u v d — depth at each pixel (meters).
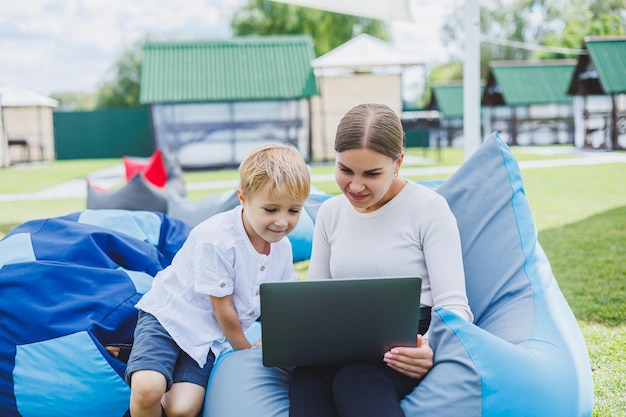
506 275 2.62
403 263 2.29
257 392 2.19
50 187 13.44
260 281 2.41
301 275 4.72
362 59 17.70
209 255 2.29
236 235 2.34
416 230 2.30
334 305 2.02
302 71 19.00
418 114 19.30
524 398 1.99
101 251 2.94
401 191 2.35
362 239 2.35
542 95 24.88
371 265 2.32
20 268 2.62
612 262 5.11
